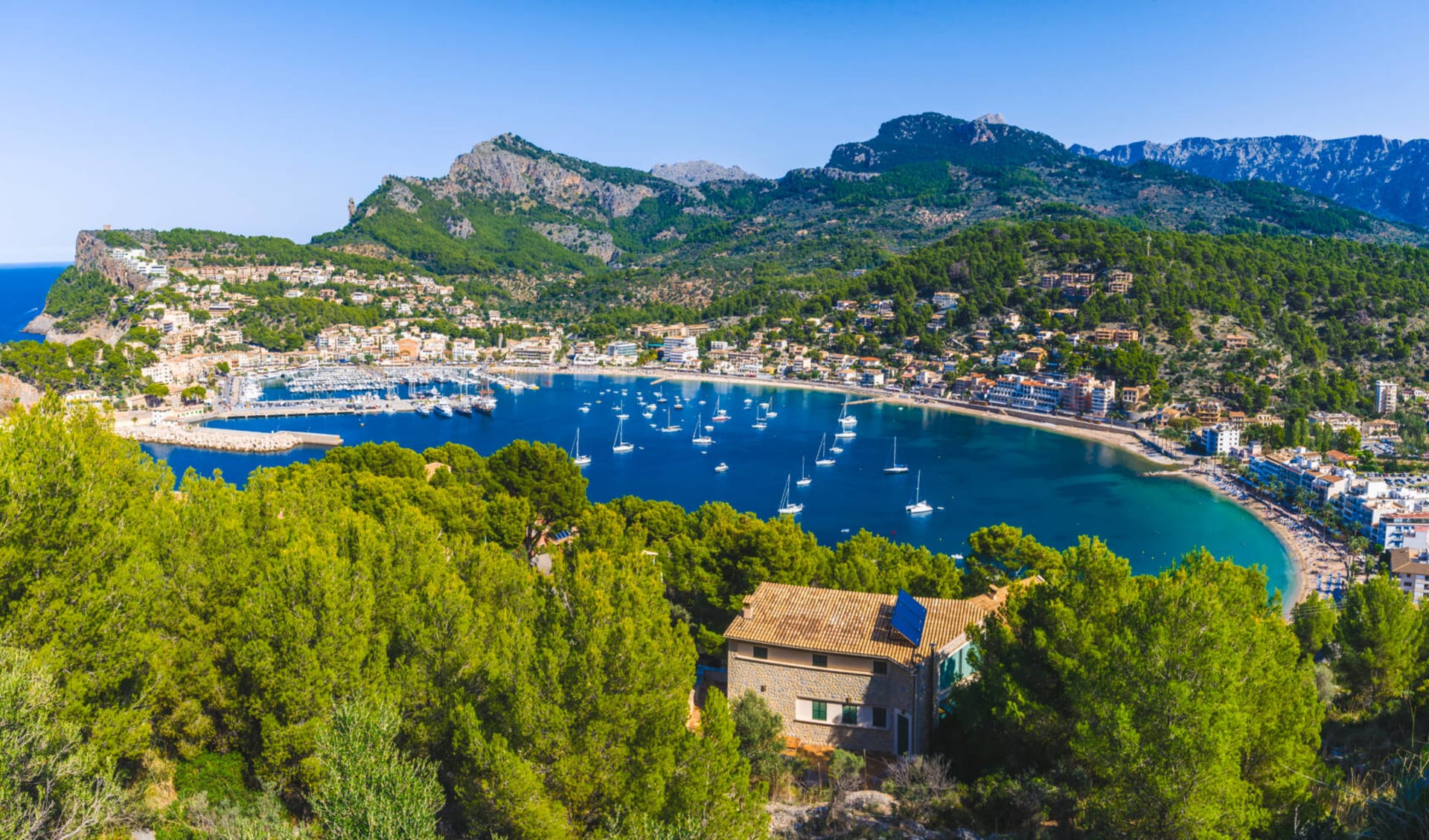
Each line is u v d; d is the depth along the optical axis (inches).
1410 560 5216.5
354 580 1419.8
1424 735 1660.9
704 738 1171.9
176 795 1264.8
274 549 1589.6
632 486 7504.9
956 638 1932.8
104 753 1079.6
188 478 1792.6
